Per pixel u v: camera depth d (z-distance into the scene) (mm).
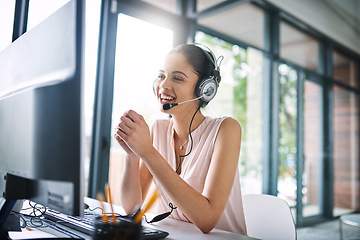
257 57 2994
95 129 2162
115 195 2469
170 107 1031
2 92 812
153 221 924
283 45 2971
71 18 561
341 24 2680
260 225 1159
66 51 565
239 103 2896
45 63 623
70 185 535
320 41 2906
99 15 2133
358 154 2748
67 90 556
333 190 2814
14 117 703
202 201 802
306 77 2955
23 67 708
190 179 1033
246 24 2854
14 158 683
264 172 2951
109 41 2137
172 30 2527
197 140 1093
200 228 805
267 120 2988
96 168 2143
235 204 1054
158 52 2346
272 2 2740
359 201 2725
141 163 1171
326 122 2881
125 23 2230
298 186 2883
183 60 1038
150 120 2270
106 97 2146
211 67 1077
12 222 746
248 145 2934
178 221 967
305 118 2953
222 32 2854
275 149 2959
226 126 1002
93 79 2146
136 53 2256
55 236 701
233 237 767
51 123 586
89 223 792
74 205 525
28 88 658
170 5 2480
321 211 2805
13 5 1565
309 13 2768
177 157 1149
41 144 602
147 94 2270
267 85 2992
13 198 683
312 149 2900
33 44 683
